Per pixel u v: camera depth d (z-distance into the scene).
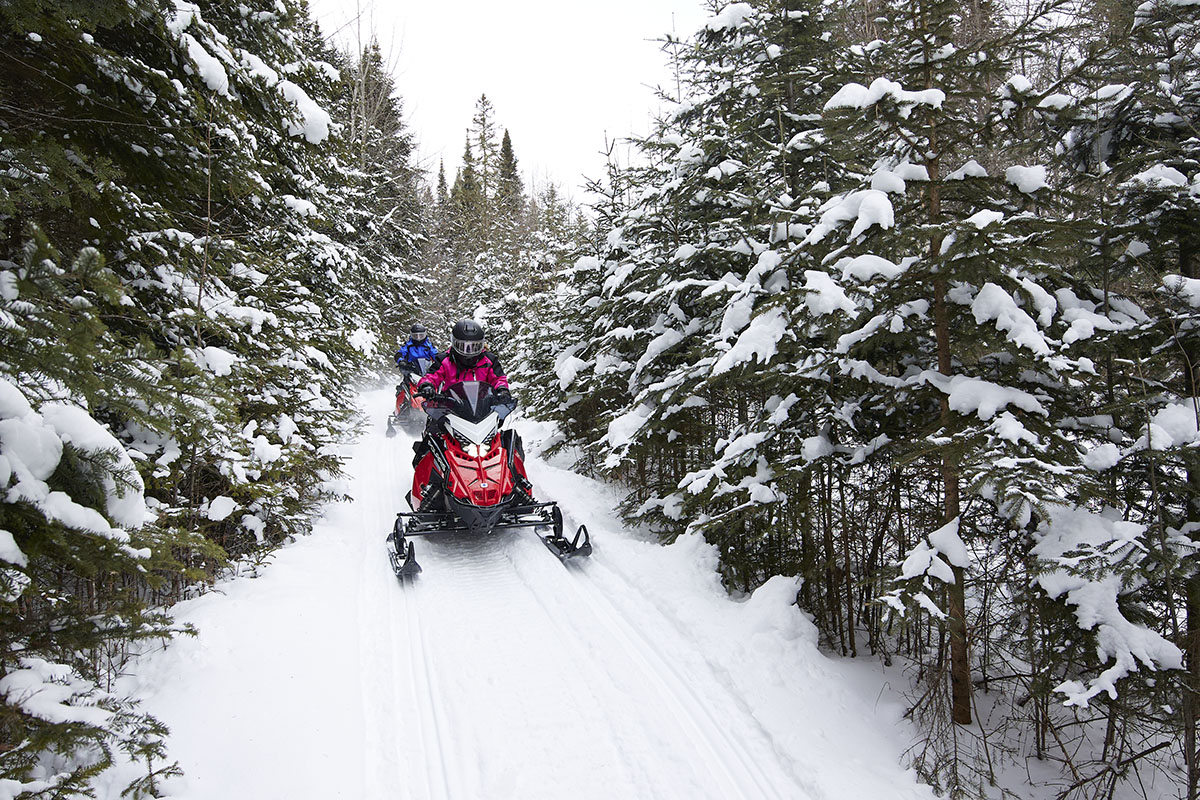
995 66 4.26
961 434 3.92
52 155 3.26
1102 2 4.49
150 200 5.63
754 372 5.18
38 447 2.23
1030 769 4.30
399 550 6.15
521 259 24.02
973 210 4.60
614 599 5.63
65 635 2.60
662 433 7.38
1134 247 4.34
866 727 4.12
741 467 5.70
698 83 8.10
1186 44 4.59
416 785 3.41
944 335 4.41
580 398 10.14
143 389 2.61
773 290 5.59
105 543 2.37
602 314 9.30
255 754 3.43
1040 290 4.05
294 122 6.93
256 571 5.67
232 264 6.76
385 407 17.28
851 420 5.05
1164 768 4.36
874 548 5.58
